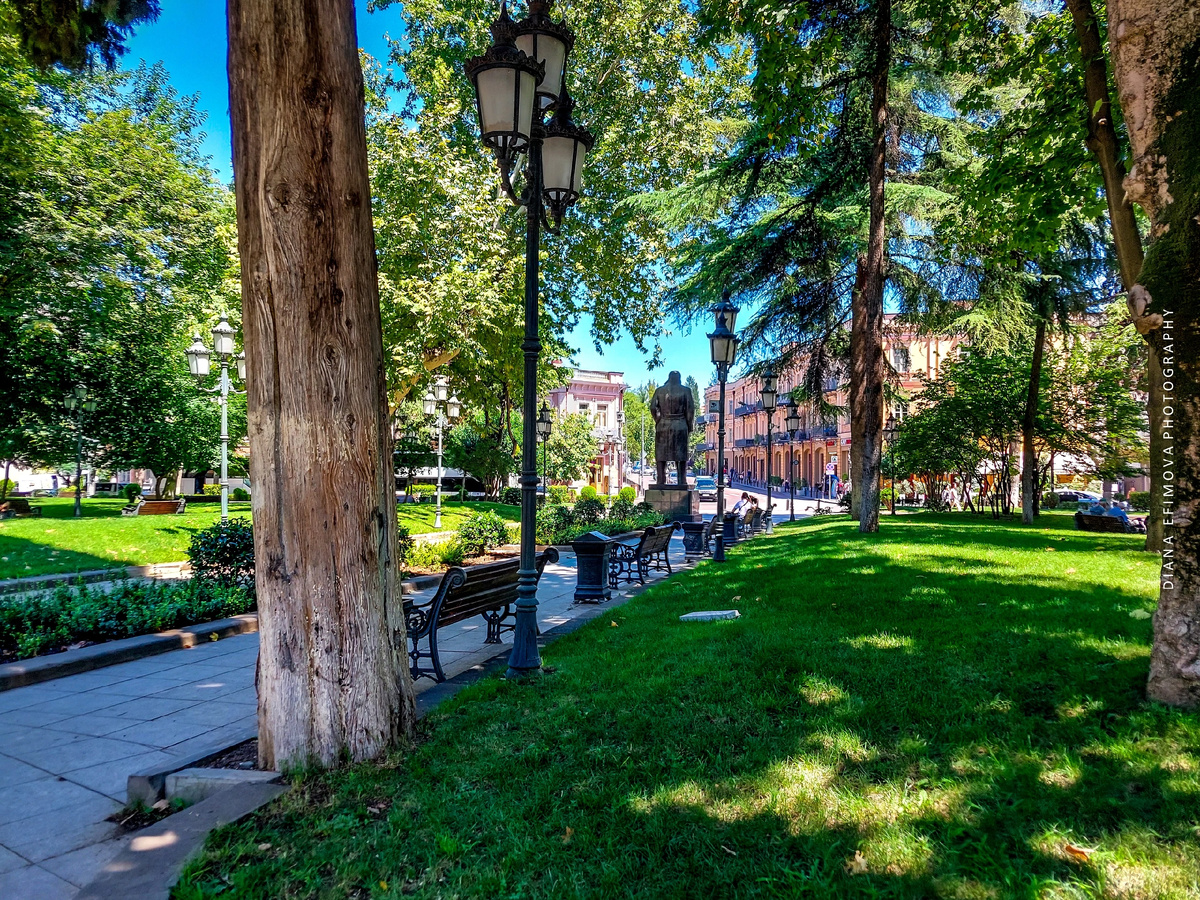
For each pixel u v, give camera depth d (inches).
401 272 665.0
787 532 711.1
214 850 99.3
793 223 622.5
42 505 945.5
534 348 199.3
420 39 767.7
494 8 723.4
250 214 126.6
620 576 435.5
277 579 127.2
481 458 1315.2
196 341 563.2
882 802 105.2
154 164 736.3
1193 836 90.0
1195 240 126.0
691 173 760.3
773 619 228.4
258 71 123.9
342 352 128.6
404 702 139.9
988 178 378.6
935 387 788.6
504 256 702.5
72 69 253.0
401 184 649.6
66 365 753.0
